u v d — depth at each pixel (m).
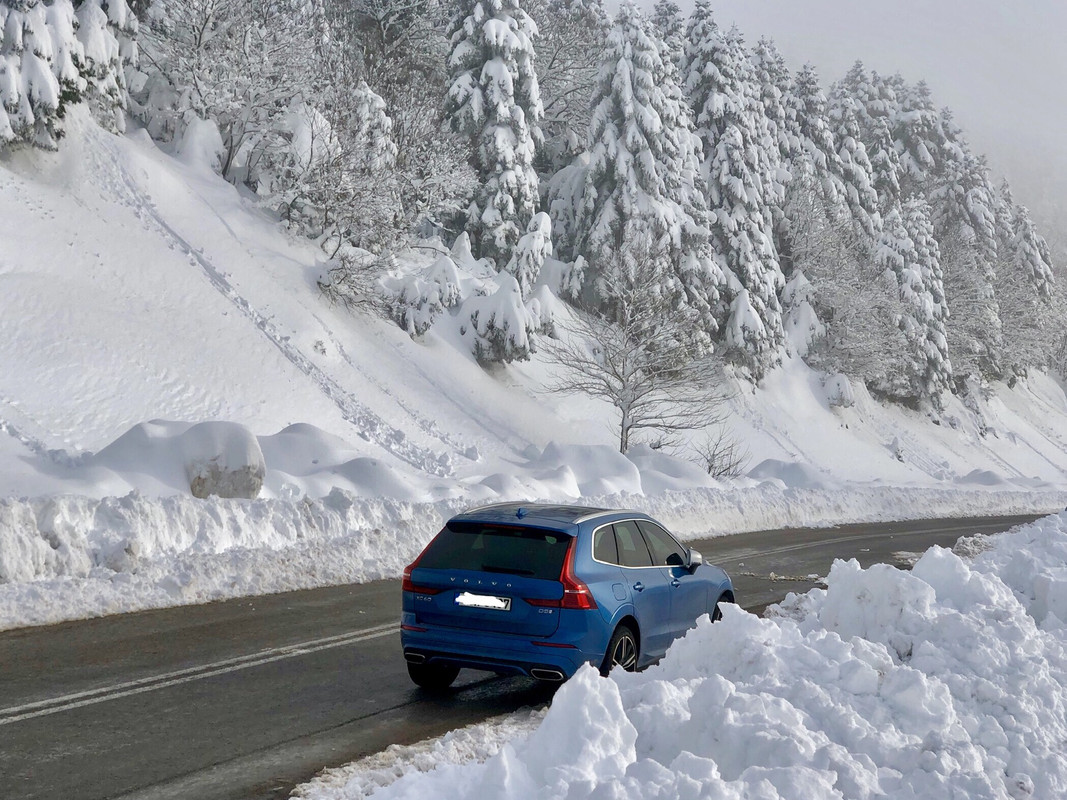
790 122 66.25
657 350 37.72
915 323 62.97
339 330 34.47
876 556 20.88
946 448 64.06
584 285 47.72
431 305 38.47
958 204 80.44
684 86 56.31
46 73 29.70
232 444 17.30
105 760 6.10
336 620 11.13
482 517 8.36
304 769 6.16
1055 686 6.98
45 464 17.19
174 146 37.34
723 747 5.26
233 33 37.62
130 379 25.23
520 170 46.69
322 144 37.19
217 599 12.00
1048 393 92.69
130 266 29.41
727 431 48.44
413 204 41.16
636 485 27.97
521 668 7.72
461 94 46.03
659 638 8.84
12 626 9.77
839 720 5.68
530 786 4.75
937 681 6.26
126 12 34.22
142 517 13.43
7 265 26.12
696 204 50.25
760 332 52.03
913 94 87.19
